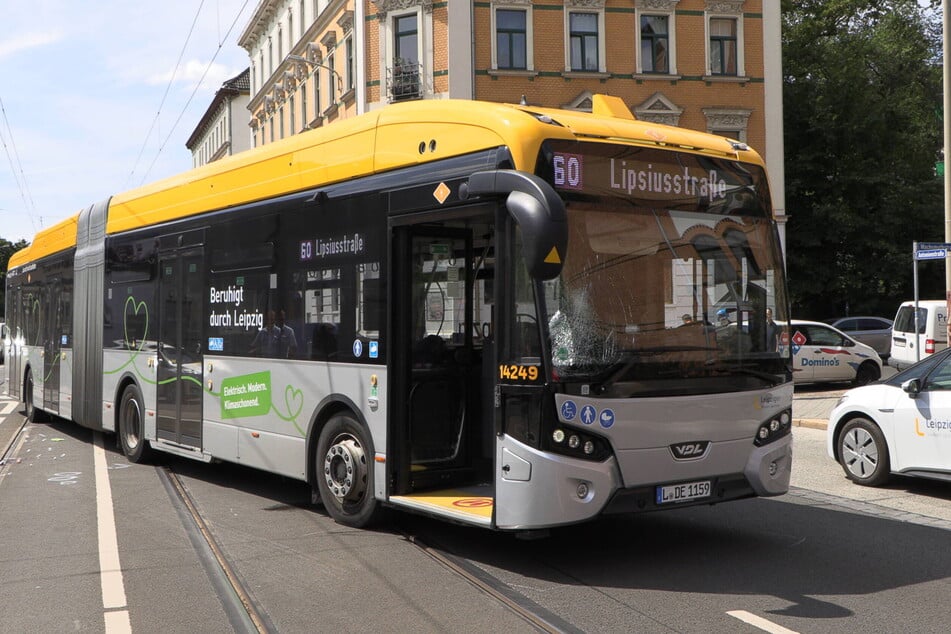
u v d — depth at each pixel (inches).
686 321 254.8
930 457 354.6
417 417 284.7
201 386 390.3
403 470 281.4
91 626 213.5
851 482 393.7
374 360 287.6
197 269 397.7
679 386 249.9
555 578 246.4
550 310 234.5
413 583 242.4
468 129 259.4
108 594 237.8
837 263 1470.2
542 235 213.6
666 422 246.8
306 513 334.0
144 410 446.6
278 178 344.2
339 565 261.0
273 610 221.9
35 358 645.3
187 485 398.6
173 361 416.8
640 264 249.9
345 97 1344.7
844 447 392.8
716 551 276.1
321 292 314.8
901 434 365.4
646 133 259.8
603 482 236.5
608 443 239.1
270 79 1889.8
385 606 223.1
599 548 280.1
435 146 270.8
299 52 1654.8
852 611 216.8
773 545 283.6
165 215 430.6
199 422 392.2
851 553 273.1
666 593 232.1
